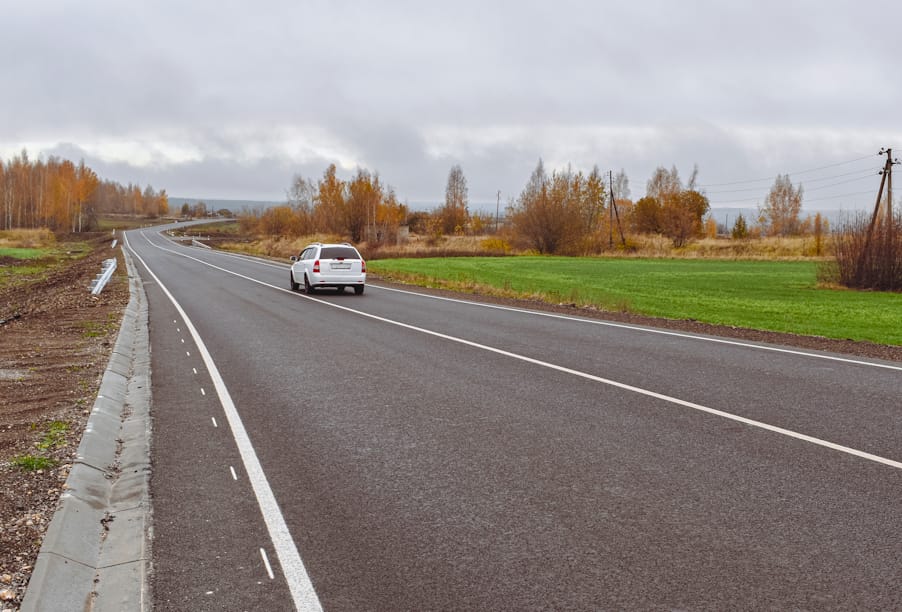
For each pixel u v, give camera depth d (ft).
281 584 11.85
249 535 13.91
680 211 245.04
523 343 40.81
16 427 22.11
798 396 26.48
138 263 146.20
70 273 124.06
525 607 11.00
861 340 47.55
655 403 25.30
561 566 12.40
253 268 131.75
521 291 86.89
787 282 110.83
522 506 15.31
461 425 22.26
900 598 11.17
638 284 105.29
